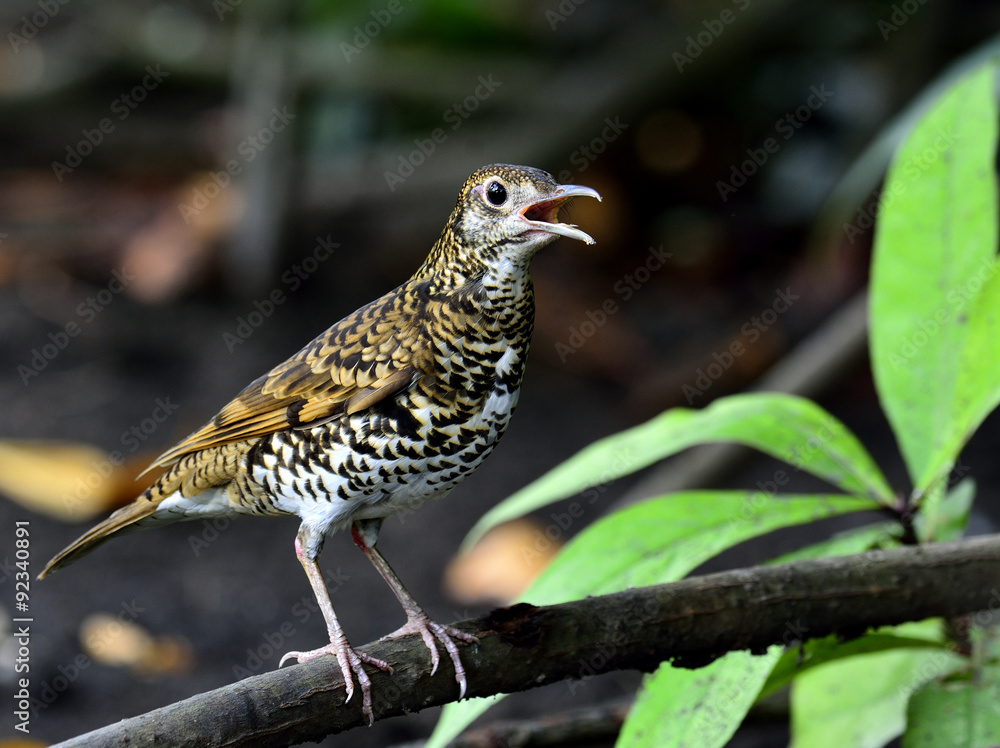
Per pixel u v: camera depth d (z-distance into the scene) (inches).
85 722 327.0
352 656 185.0
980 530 410.3
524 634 188.9
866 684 253.9
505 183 206.7
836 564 201.6
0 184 660.1
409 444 209.3
